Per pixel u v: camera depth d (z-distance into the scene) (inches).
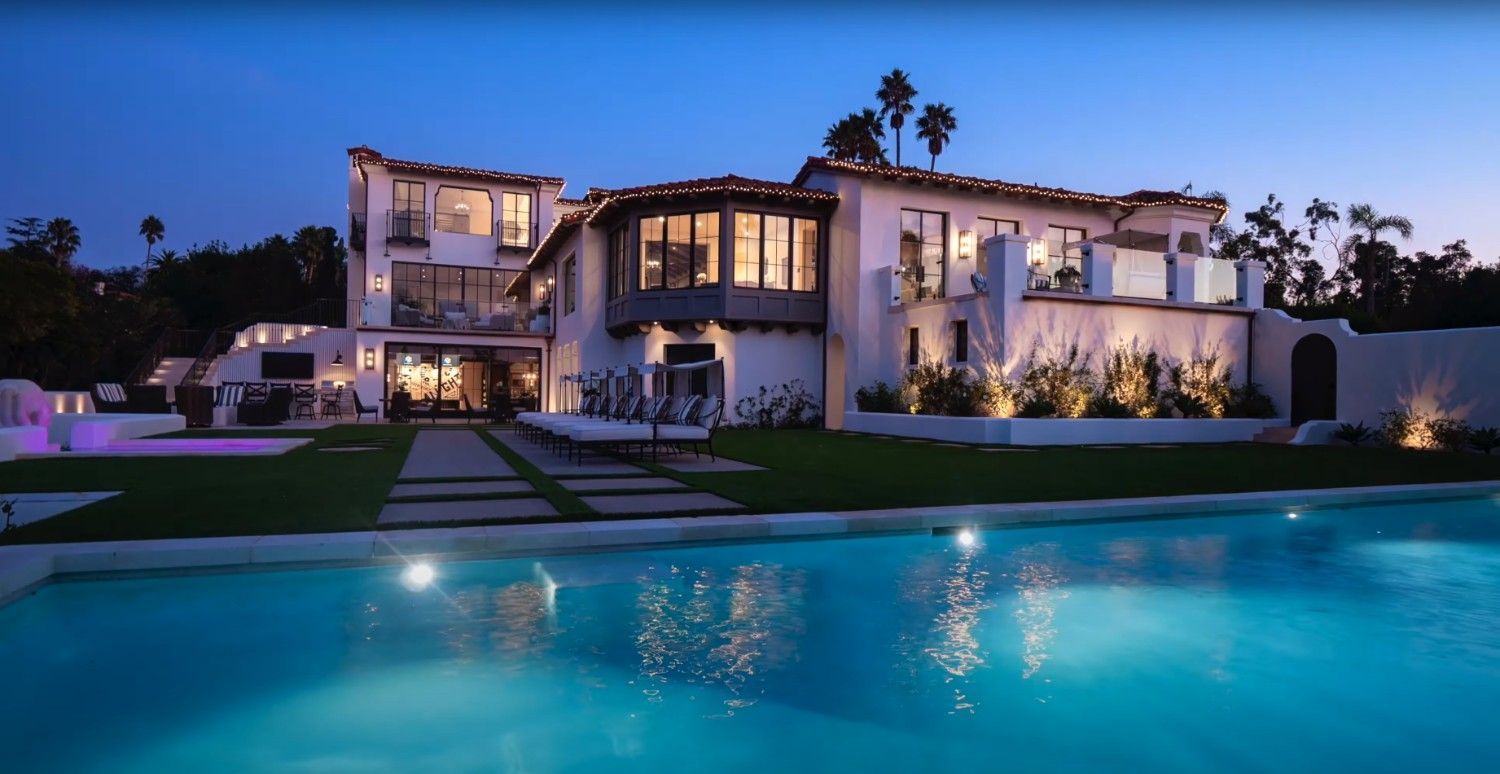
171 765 103.8
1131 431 588.1
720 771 104.4
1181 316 663.1
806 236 792.9
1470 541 260.5
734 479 338.6
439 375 1058.7
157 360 1048.2
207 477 323.0
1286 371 660.1
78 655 142.3
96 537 194.4
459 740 113.0
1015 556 231.6
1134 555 236.1
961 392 621.9
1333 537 265.9
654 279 784.9
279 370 1027.9
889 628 166.1
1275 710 128.0
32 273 860.6
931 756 109.8
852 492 299.6
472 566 202.7
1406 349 576.1
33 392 482.3
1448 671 145.3
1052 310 610.9
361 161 1051.9
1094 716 124.0
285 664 139.6
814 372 814.5
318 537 197.3
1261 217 1748.3
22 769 101.8
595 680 136.1
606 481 330.3
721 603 181.0
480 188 1127.6
